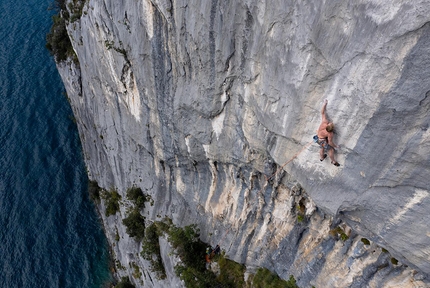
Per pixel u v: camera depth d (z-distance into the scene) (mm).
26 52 51375
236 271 19703
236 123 16141
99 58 25875
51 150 40844
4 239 33500
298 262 16219
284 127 13117
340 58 10305
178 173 23281
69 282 30781
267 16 12141
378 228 11250
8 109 44531
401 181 9938
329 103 11156
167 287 23531
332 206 12375
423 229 9906
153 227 25172
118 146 28641
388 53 9062
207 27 14852
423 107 8766
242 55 14125
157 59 19188
